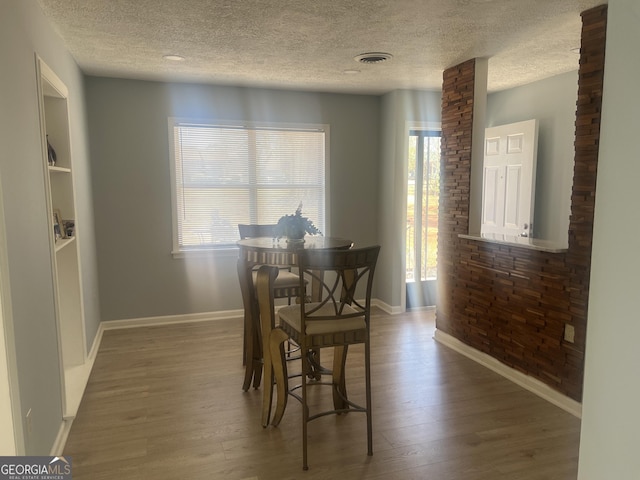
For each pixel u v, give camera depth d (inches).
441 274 168.7
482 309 147.5
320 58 147.3
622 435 43.3
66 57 131.5
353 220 211.9
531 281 127.0
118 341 168.1
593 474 46.6
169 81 178.5
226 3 102.7
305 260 90.9
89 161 169.3
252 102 191.6
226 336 173.8
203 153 188.5
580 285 111.6
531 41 130.6
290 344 149.4
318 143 203.8
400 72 165.3
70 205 128.3
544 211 180.9
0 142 69.2
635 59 40.4
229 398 123.4
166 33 122.6
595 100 104.9
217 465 93.7
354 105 205.8
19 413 72.5
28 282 81.0
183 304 191.8
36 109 93.6
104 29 118.2
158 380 134.5
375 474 90.9
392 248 202.7
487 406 119.3
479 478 89.7
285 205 201.8
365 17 111.5
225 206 193.6
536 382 126.7
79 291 132.4
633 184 41.1
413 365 146.9
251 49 137.3
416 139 206.8
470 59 147.9
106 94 173.6
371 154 211.0
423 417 113.4
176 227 187.3
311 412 116.0
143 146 180.2
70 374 129.6
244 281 123.0
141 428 107.7
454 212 159.6
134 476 90.0
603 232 44.2
